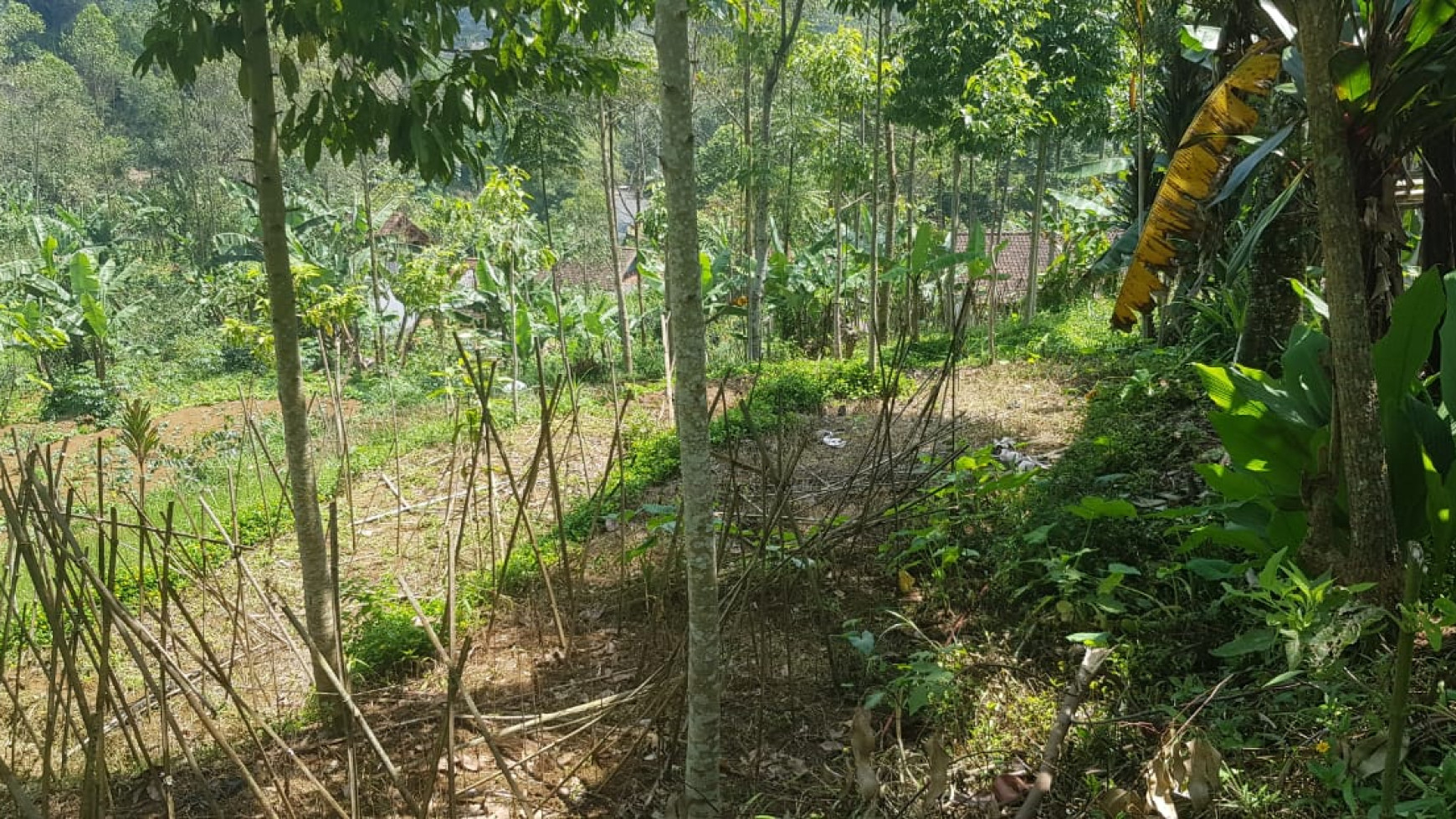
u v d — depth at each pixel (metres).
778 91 17.41
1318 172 2.90
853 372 11.50
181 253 29.91
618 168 27.47
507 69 4.18
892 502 5.02
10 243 22.62
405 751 3.69
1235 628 3.51
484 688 4.22
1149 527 4.29
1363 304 2.91
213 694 4.51
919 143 20.16
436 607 5.12
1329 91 2.81
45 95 32.78
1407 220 8.88
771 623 4.35
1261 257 6.64
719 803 2.67
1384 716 2.63
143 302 23.69
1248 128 5.79
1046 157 17.11
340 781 3.52
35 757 3.93
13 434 3.10
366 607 4.85
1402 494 3.23
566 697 4.03
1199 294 9.37
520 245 14.45
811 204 19.11
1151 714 3.11
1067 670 3.56
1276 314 6.68
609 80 4.69
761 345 15.37
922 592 4.49
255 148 3.65
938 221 25.97
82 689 2.62
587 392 13.91
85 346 20.77
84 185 31.28
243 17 3.59
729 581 4.46
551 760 3.55
